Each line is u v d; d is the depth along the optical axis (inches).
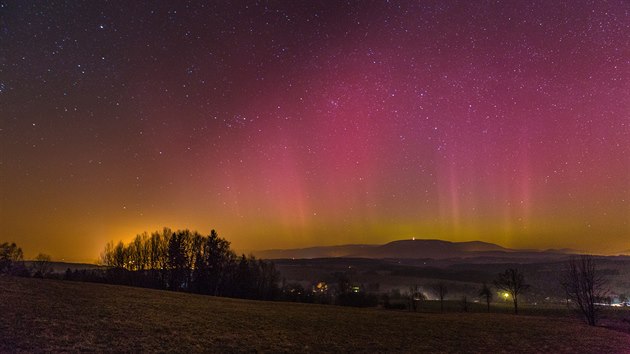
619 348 1053.8
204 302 1619.1
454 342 1088.8
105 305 1181.7
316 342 992.2
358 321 1413.6
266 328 1126.4
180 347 813.2
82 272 3208.7
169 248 3265.3
